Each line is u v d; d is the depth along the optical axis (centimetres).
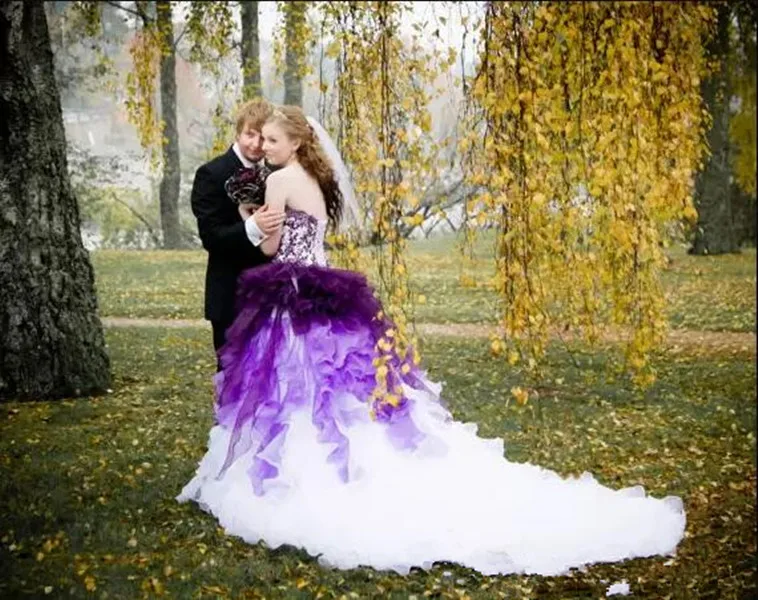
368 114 466
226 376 459
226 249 469
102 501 477
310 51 1059
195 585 383
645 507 452
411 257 1780
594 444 623
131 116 1216
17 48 688
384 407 439
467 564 399
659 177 526
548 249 527
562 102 520
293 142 466
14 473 525
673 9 526
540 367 858
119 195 2512
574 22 509
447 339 1020
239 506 432
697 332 1095
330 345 443
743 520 481
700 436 652
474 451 461
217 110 1154
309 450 428
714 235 1858
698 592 389
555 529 423
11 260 709
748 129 1822
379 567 398
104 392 736
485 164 454
